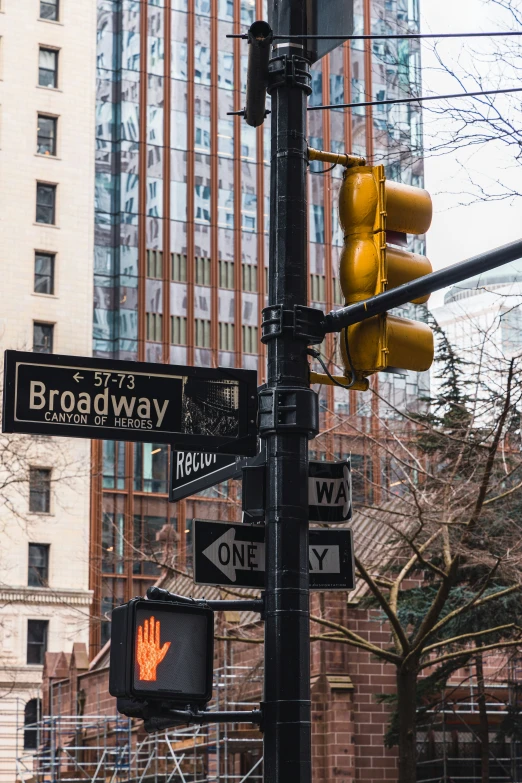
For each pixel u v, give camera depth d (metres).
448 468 29.11
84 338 85.62
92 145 88.69
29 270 85.00
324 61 89.94
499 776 40.69
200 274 98.94
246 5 105.38
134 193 97.94
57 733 59.72
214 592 49.69
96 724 52.81
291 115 9.94
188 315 97.62
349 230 9.72
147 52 100.75
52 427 9.16
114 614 8.70
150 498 89.94
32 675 77.56
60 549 80.00
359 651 39.97
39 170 86.56
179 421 9.43
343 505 9.99
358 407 34.66
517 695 38.34
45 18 88.94
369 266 9.52
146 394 9.42
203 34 103.12
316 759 38.94
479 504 25.31
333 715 38.94
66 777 55.81
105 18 100.25
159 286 97.06
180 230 98.81
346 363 9.66
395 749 39.47
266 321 9.66
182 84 101.38
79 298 86.06
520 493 29.88
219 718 8.69
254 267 101.06
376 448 32.22
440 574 26.53
